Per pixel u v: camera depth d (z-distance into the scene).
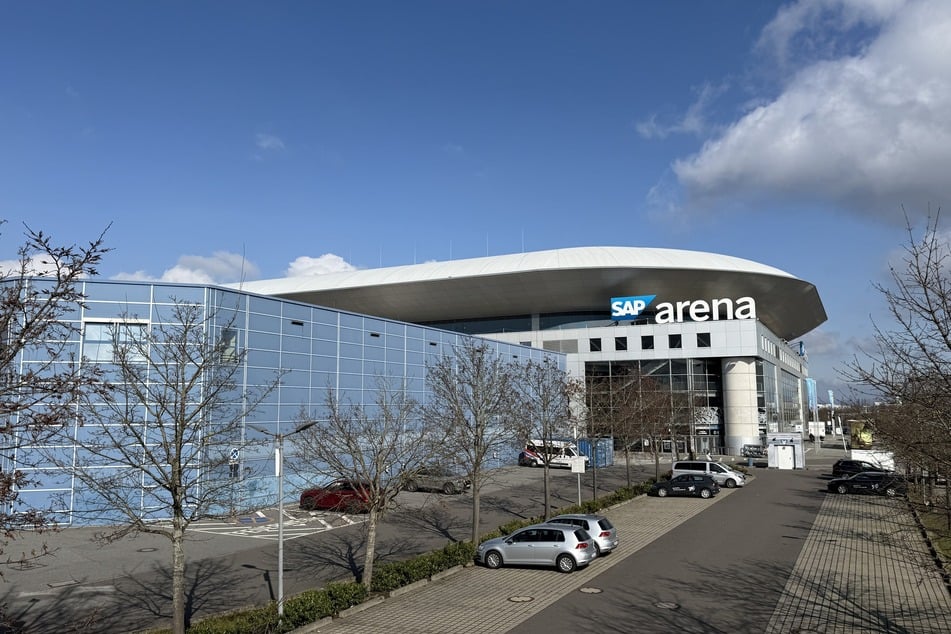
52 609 16.77
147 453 14.12
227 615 15.73
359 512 31.09
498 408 29.39
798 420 105.50
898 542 23.59
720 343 69.38
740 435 68.00
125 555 23.12
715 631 14.74
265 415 34.12
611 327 74.31
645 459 66.00
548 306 77.56
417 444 23.39
